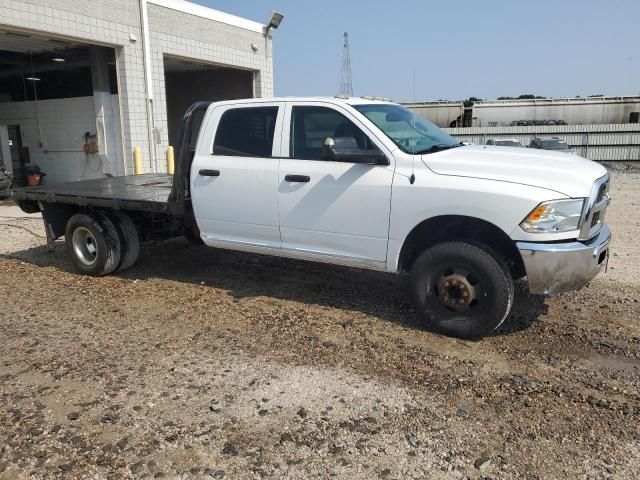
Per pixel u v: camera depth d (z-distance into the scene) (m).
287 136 5.64
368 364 4.50
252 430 3.56
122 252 7.04
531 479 3.09
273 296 6.21
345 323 5.37
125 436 3.50
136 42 14.45
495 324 4.80
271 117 5.76
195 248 8.47
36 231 10.27
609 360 4.57
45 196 7.32
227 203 5.99
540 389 4.08
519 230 4.55
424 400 3.93
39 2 12.12
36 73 20.06
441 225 5.09
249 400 3.93
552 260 4.50
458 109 38.16
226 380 4.23
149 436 3.50
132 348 4.83
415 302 5.14
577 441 3.44
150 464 3.23
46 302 6.11
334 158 5.11
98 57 15.31
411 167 5.02
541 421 3.66
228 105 6.02
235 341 4.96
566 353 4.69
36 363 4.53
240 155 5.92
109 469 3.19
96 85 15.53
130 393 4.03
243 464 3.23
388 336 5.06
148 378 4.27
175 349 4.81
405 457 3.29
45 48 15.54
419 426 3.61
